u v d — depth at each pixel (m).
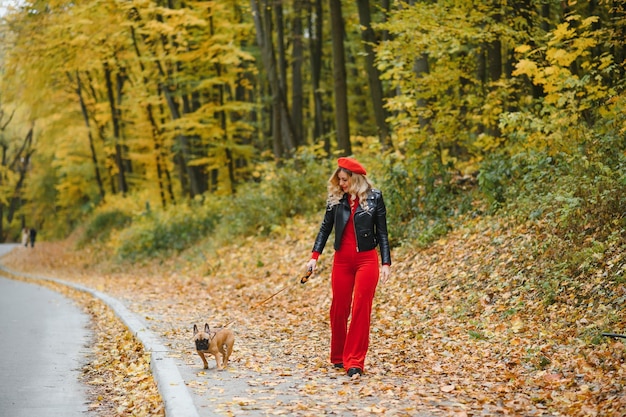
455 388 6.41
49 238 55.66
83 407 6.45
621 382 5.96
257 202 20.38
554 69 11.44
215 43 24.25
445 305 10.42
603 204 10.10
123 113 36.75
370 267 7.20
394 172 14.98
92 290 18.05
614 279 8.61
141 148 32.75
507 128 12.70
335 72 18.81
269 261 17.08
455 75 14.68
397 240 14.16
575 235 10.09
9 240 71.62
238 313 12.71
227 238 20.70
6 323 12.55
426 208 14.40
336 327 7.44
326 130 35.28
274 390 6.36
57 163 43.16
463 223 13.20
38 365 8.45
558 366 6.89
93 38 24.14
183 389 6.18
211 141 25.84
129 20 24.08
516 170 13.27
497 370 7.12
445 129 14.84
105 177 44.59
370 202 7.28
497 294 10.02
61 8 23.17
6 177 63.94
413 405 5.77
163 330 10.49
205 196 27.27
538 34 13.66
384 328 10.12
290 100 36.38
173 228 25.53
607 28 11.74
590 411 5.34
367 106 31.06
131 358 8.68
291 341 9.53
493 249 11.33
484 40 13.73
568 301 8.84
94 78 37.66
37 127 58.19
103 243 31.78
